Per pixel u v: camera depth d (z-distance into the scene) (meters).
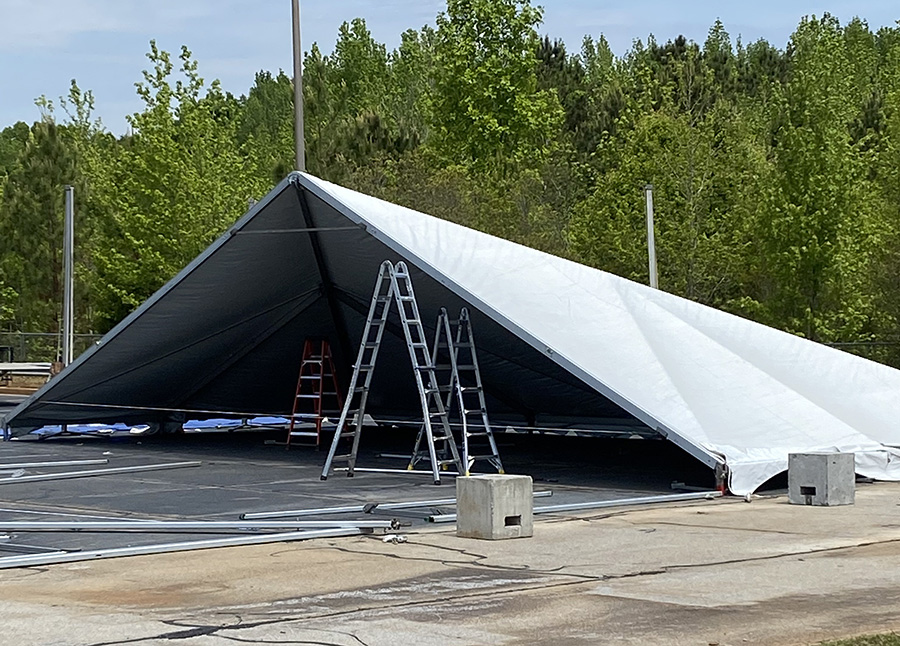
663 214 39.84
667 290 39.84
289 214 17.00
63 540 10.67
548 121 53.19
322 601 7.84
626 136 42.41
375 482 15.48
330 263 18.64
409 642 6.62
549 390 19.02
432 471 15.82
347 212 16.23
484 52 52.97
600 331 16.47
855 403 17.31
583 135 59.69
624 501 13.10
